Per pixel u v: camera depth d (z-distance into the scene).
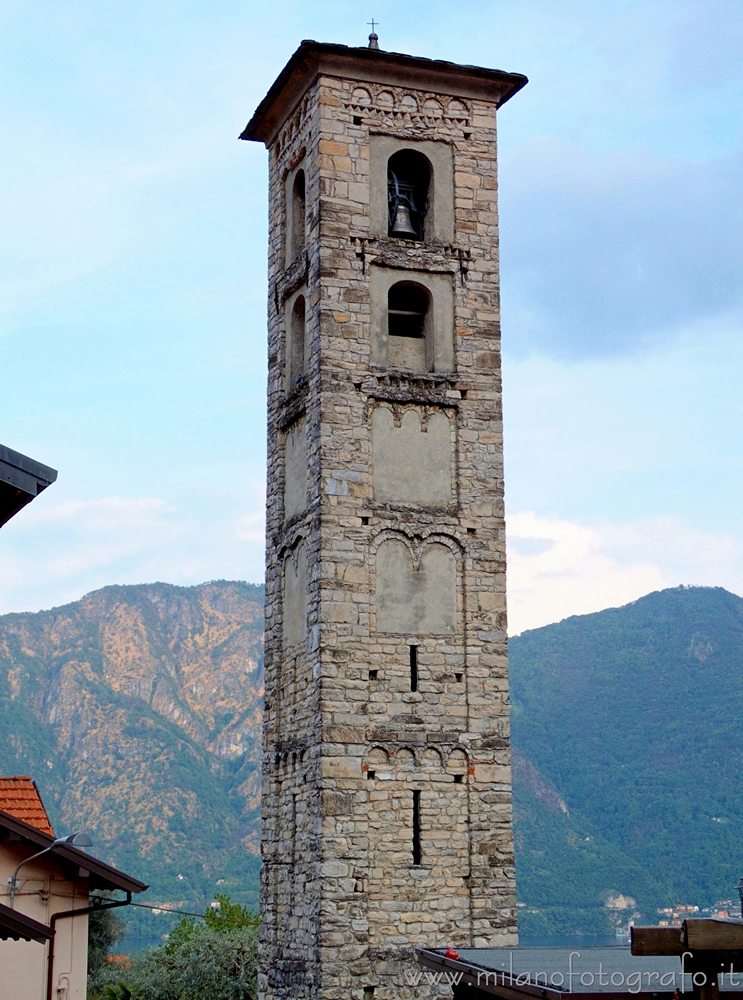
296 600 44.84
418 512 43.81
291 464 46.44
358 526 43.00
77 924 35.12
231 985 59.81
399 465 44.09
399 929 40.44
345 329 44.31
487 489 44.75
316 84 46.00
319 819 40.56
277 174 49.94
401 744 41.81
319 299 44.28
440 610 43.38
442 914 40.91
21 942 34.44
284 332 47.88
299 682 43.78
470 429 45.00
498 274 46.44
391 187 46.72
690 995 21.91
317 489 43.06
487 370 45.59
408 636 42.81
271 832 44.34
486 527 44.41
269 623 46.31
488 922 41.22
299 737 43.25
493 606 43.88
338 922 39.84
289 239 48.69
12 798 38.34
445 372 45.28
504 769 42.59
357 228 45.16
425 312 46.16
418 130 46.66
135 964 79.19
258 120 50.25
